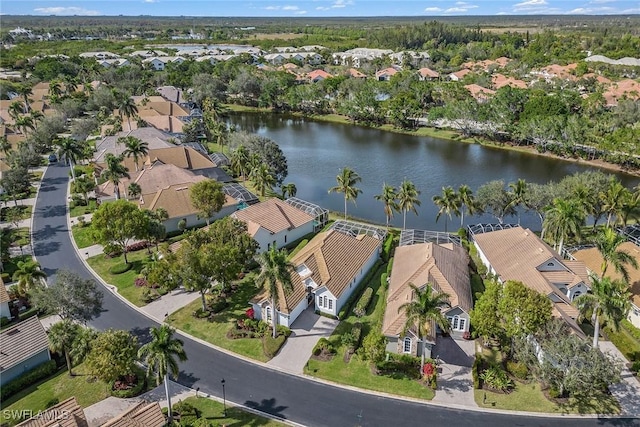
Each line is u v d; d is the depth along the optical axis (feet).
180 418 175.32
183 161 418.31
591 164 480.23
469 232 317.01
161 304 247.50
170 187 340.39
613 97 621.72
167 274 226.79
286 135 622.13
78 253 298.35
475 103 574.15
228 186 380.17
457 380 195.62
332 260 253.44
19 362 194.70
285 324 227.81
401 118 627.05
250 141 431.84
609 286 190.39
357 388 191.93
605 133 481.05
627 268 242.99
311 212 335.88
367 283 266.77
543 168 478.18
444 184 441.27
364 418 177.06
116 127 530.68
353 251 271.69
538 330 187.93
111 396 188.03
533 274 239.30
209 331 226.79
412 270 241.55
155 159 410.11
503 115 544.21
